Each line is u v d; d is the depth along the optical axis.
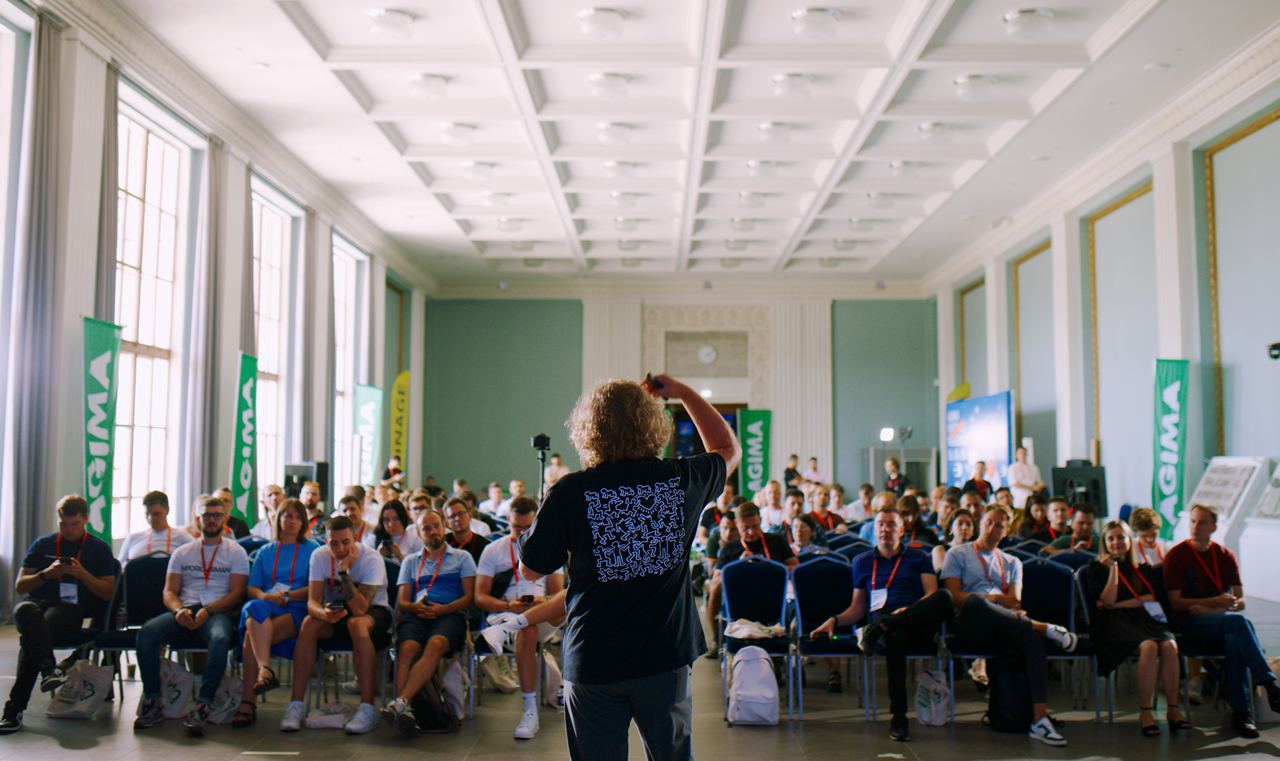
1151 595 5.62
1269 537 9.23
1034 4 8.45
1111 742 5.21
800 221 15.20
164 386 10.05
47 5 7.47
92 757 4.77
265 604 5.63
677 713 2.16
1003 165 12.44
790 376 20.12
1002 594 5.77
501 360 20.41
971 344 18.45
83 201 7.98
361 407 14.83
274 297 13.12
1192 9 8.27
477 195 14.42
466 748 5.07
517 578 5.86
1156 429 10.30
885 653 5.52
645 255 17.91
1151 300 11.85
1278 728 5.47
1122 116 10.73
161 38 8.86
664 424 2.30
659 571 2.16
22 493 7.31
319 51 9.13
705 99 10.33
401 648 5.51
